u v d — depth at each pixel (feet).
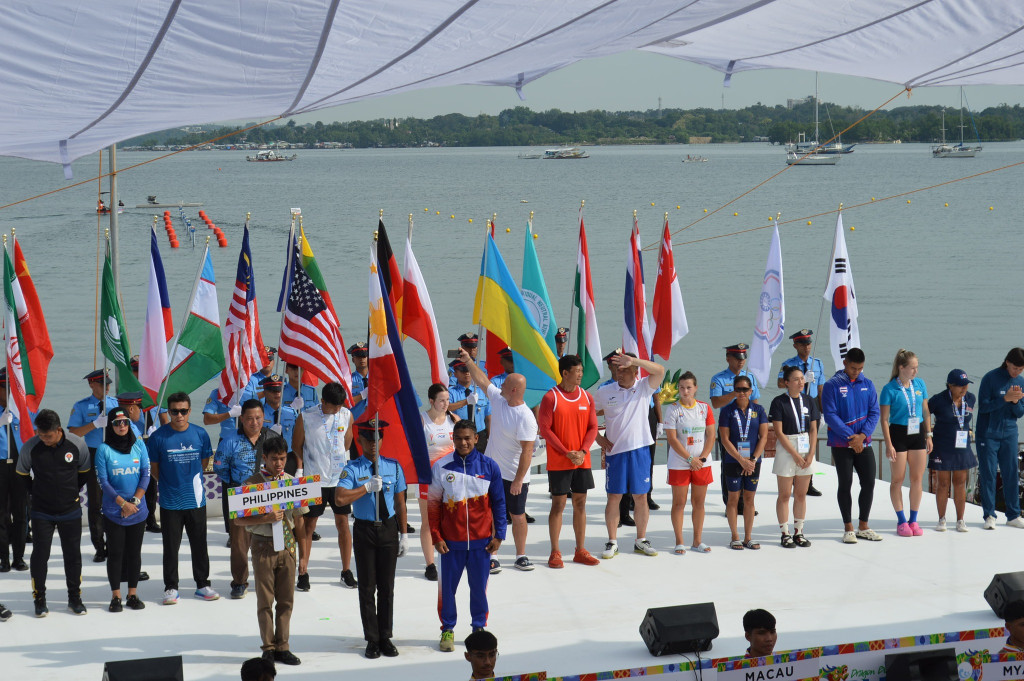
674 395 43.27
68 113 18.85
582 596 30.45
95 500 34.17
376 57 19.25
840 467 35.76
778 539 36.29
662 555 34.47
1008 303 126.93
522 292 41.39
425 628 28.27
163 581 31.40
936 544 35.45
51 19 14.89
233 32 16.35
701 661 23.17
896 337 107.55
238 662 25.86
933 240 203.21
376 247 27.94
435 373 34.01
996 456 37.01
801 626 27.68
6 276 34.71
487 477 26.76
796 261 170.71
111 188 47.21
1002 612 27.55
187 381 40.22
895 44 27.63
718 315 120.26
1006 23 25.25
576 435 32.96
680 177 497.87
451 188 424.46
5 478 32.86
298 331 32.27
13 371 32.94
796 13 24.71
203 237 220.23
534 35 20.34
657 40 25.54
